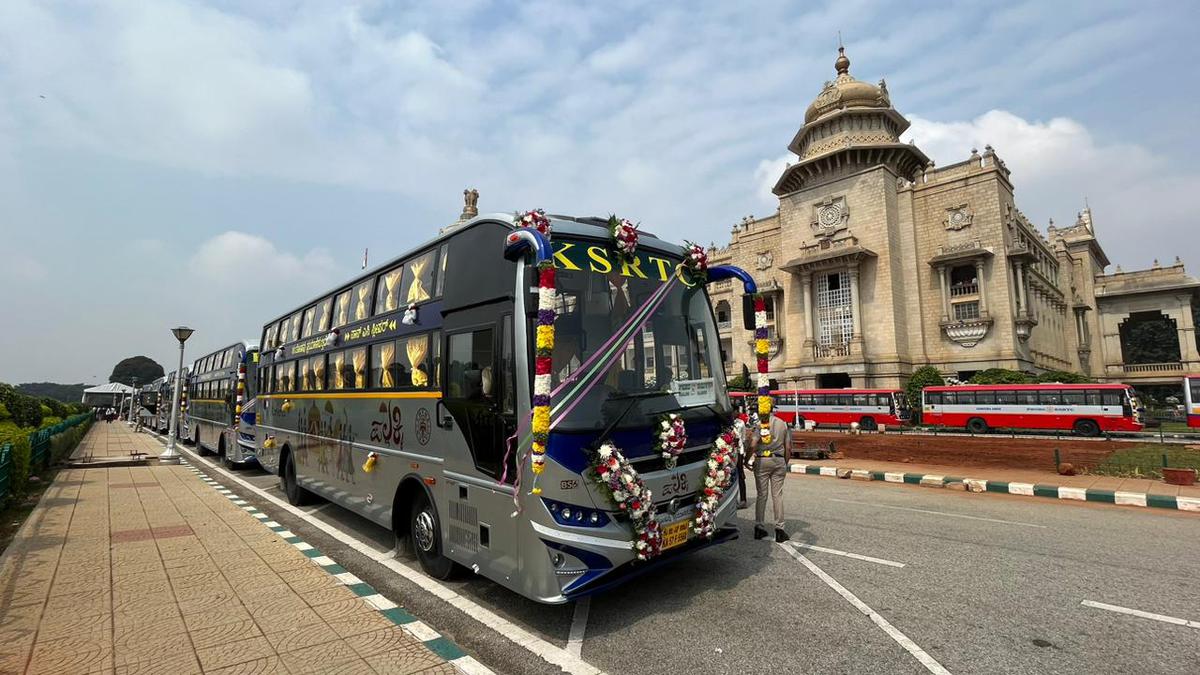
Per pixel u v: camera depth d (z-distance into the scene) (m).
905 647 4.56
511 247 5.08
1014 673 4.16
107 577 6.07
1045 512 10.11
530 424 4.81
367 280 8.66
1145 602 5.57
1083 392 29.28
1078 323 59.06
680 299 6.18
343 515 10.02
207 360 21.75
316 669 4.05
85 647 4.37
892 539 8.00
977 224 39.88
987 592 5.84
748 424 7.89
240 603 5.32
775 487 7.91
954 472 14.83
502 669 4.29
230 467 17.03
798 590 5.89
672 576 6.34
